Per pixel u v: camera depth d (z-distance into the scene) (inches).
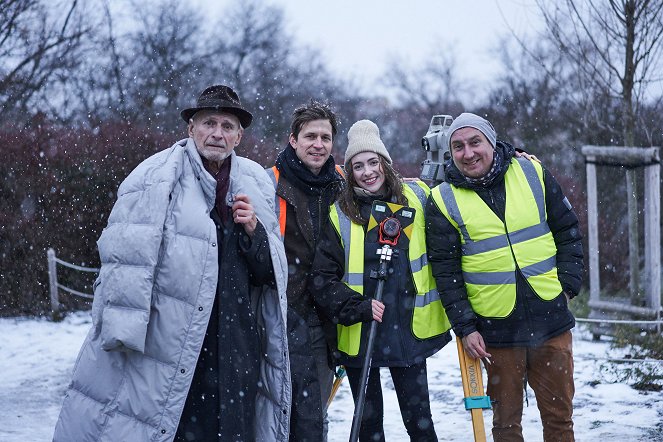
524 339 161.0
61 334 392.2
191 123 149.8
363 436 169.8
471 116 163.2
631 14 342.3
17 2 520.1
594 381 258.4
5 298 450.3
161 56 804.6
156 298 136.6
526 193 162.9
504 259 161.2
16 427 226.2
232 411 140.3
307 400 152.2
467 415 229.5
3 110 522.3
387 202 166.9
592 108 402.0
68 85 600.1
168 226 138.8
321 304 161.5
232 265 144.3
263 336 149.6
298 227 164.9
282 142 840.9
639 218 509.0
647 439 196.5
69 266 442.0
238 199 143.3
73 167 469.4
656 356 284.8
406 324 164.6
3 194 458.0
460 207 163.3
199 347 136.5
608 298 437.7
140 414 135.0
